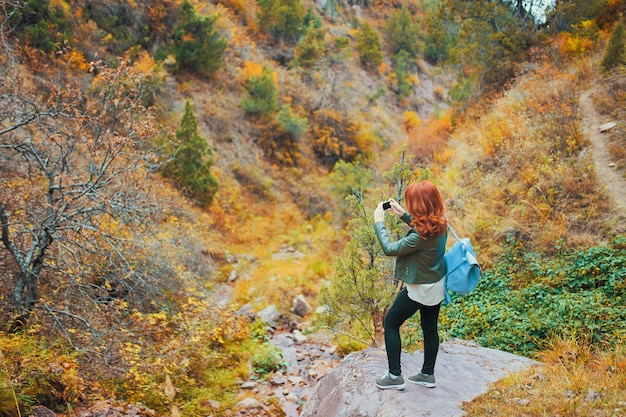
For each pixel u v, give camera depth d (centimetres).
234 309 1013
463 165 1331
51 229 716
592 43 1625
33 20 1638
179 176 1614
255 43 2922
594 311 695
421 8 5422
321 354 930
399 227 731
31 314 699
